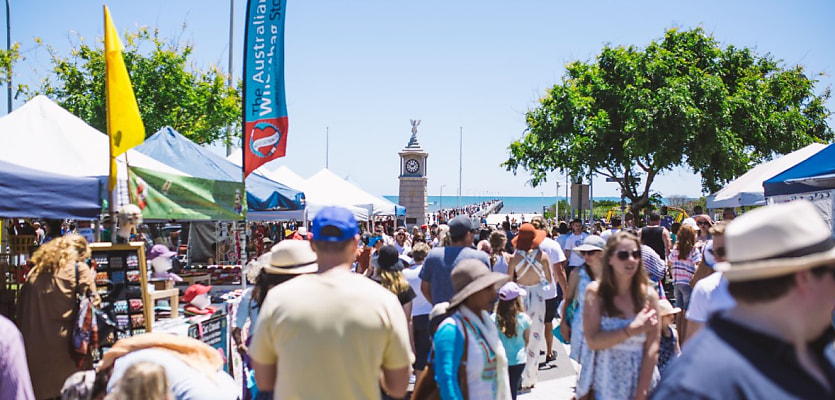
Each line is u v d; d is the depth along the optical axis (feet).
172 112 73.46
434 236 67.05
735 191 42.52
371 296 9.50
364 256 37.35
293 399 9.05
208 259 42.47
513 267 24.21
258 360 9.63
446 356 12.20
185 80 75.05
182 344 12.35
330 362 9.08
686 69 73.46
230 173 31.27
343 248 9.94
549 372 26.30
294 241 15.44
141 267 17.95
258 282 15.55
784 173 27.17
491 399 12.50
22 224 33.06
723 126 69.82
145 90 72.84
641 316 11.76
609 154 73.67
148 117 71.51
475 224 53.78
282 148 25.94
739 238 5.88
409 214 144.25
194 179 23.30
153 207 21.24
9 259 24.07
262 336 9.48
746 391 5.24
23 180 18.03
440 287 19.42
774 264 5.52
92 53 71.46
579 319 14.07
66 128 22.50
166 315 20.31
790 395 5.25
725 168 70.44
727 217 42.93
